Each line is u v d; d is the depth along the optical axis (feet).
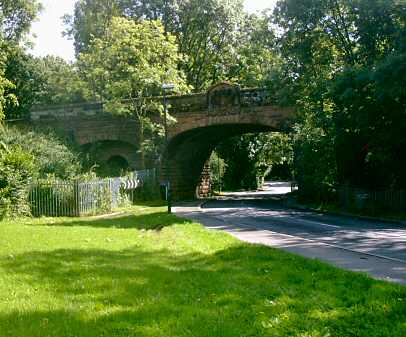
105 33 163.73
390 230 66.80
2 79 110.93
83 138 150.92
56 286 29.22
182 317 22.59
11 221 78.69
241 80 184.85
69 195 90.68
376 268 36.99
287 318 22.30
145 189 130.00
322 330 20.81
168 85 108.78
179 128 140.05
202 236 55.16
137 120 142.61
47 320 22.56
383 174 103.30
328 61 110.01
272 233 62.28
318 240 55.36
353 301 25.05
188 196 161.27
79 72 165.17
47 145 121.19
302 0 107.45
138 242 50.37
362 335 20.42
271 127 136.36
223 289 27.96
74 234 57.16
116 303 25.29
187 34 183.01
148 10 174.60
